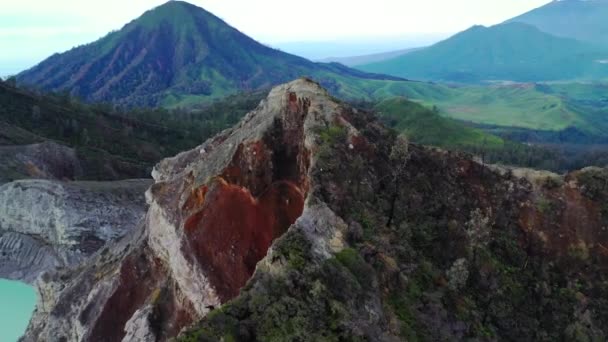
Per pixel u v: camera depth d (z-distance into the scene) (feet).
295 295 95.81
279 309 92.38
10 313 242.99
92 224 310.86
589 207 144.77
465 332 112.57
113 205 325.21
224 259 126.31
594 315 130.31
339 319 93.76
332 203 116.06
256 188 130.00
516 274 132.87
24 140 450.71
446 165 145.59
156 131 625.00
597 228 142.31
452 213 135.33
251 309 92.43
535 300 130.00
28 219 312.91
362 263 105.09
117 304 146.61
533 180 149.07
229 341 86.12
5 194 316.81
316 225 108.58
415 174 137.59
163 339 129.90
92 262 179.63
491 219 140.77
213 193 132.26
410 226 125.59
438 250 126.00
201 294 126.00
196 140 634.43
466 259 127.24
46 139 474.08
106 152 507.71
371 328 96.12
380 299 104.06
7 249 306.76
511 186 147.23
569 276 136.56
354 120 139.54
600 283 136.05
